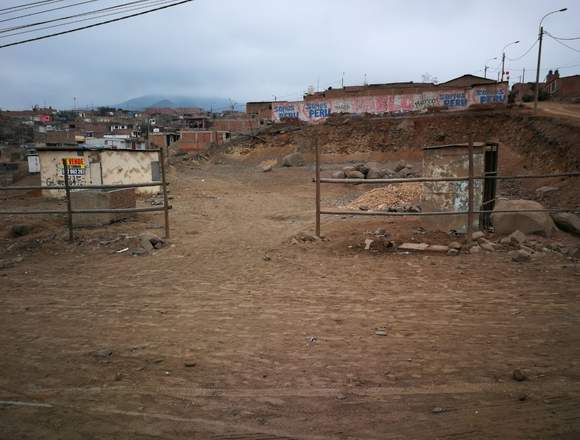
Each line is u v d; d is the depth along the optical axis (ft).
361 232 30.22
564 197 49.11
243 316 16.26
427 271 21.18
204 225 39.81
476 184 27.99
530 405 10.00
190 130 252.62
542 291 17.83
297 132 147.13
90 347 13.88
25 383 11.71
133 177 73.87
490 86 127.85
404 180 26.35
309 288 19.38
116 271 23.24
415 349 13.04
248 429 9.43
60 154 70.69
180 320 16.05
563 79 186.80
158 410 10.28
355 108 146.30
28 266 24.72
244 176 110.42
